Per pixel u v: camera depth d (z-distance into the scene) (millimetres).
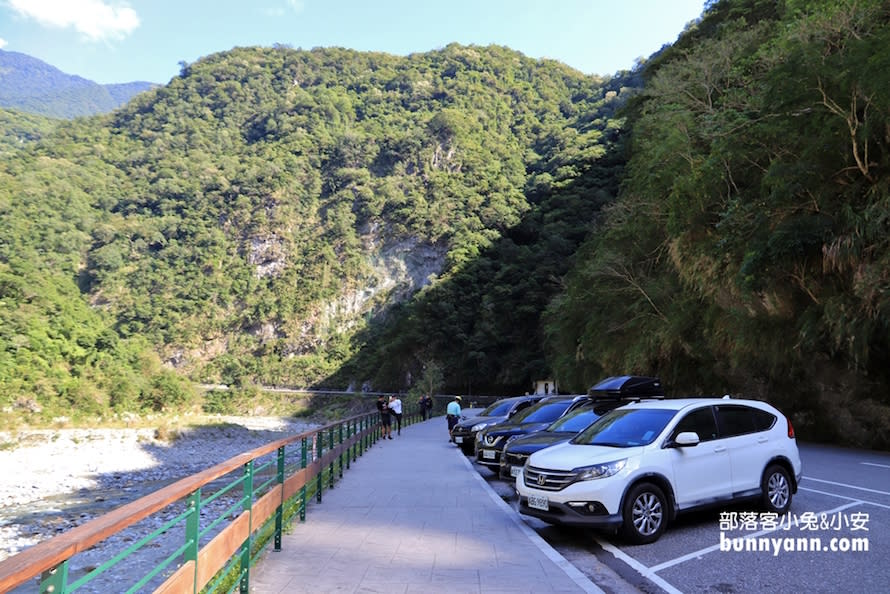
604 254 36344
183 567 3434
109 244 126625
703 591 5184
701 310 26688
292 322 119562
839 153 18391
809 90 18297
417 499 9617
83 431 46875
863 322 17016
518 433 12984
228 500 17422
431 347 95062
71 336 67000
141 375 68625
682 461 7215
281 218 133875
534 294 87938
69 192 131375
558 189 111188
